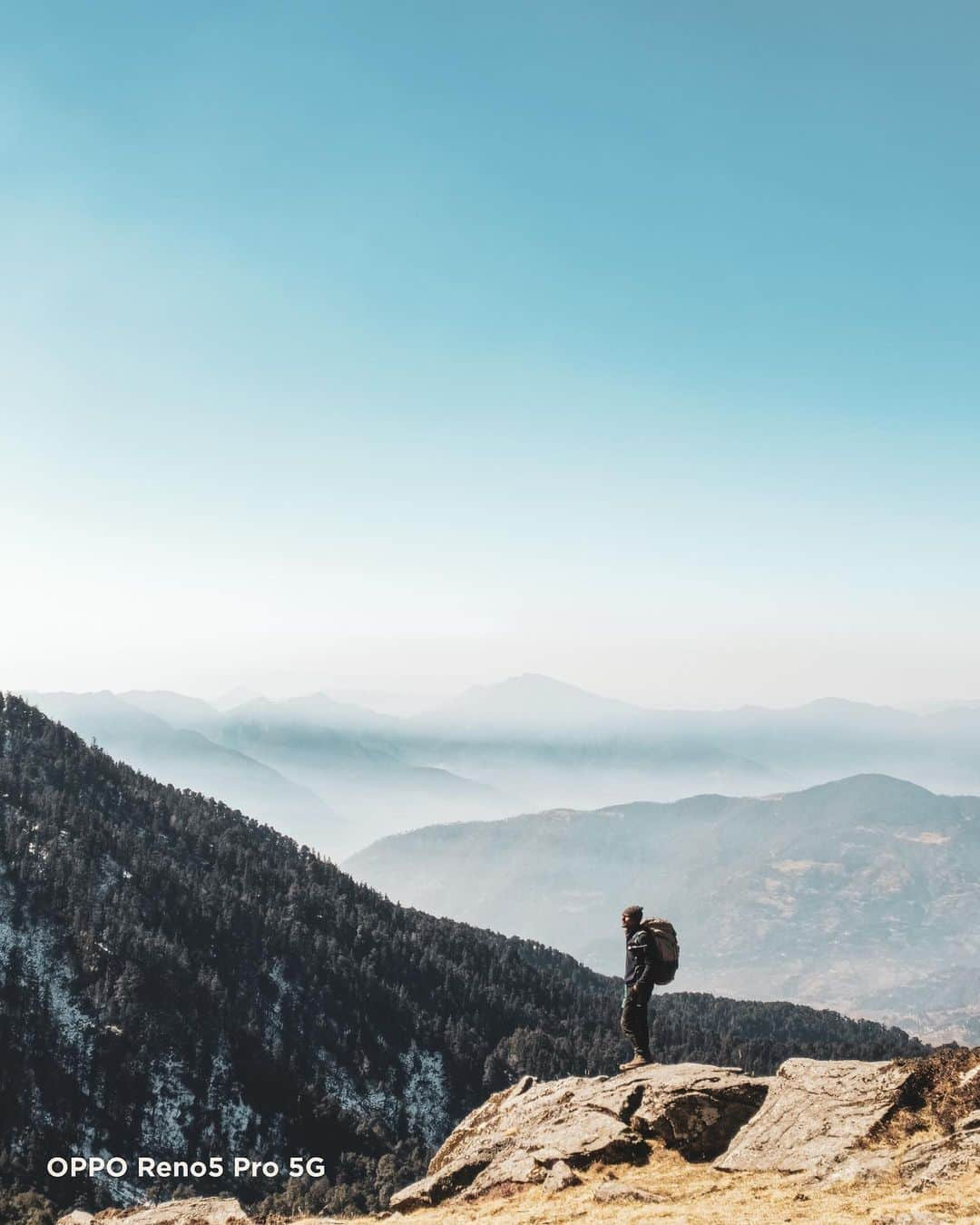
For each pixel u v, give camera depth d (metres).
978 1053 22.20
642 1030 28.39
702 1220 17.95
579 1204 21.16
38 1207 144.62
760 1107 23.84
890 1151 19.92
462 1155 28.23
